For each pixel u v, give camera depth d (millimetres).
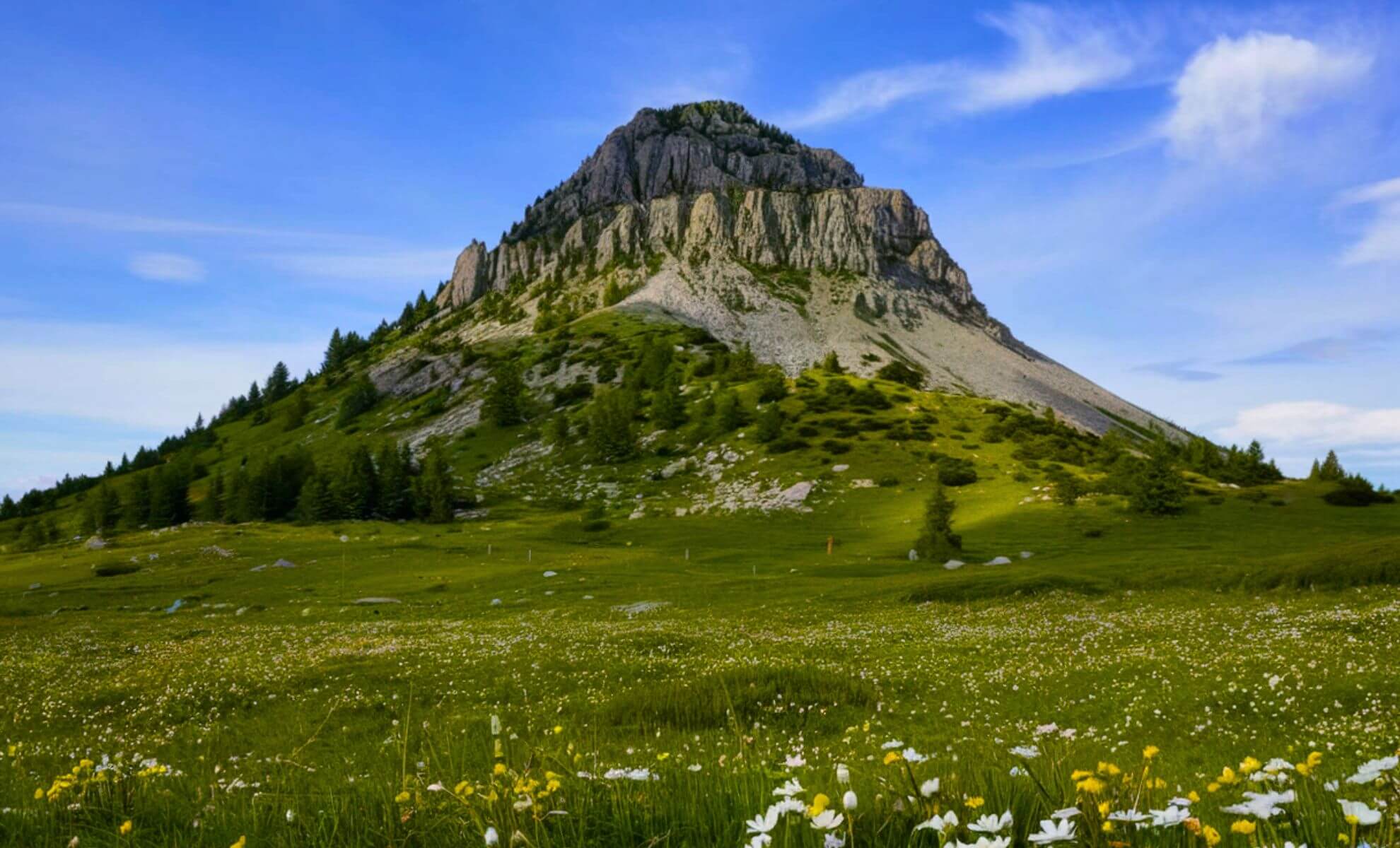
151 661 35625
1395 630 26812
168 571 86750
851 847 3061
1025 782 4184
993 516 106062
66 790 6109
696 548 96562
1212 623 32625
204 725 21938
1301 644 24719
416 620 53781
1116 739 14203
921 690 21734
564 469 158000
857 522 111062
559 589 67312
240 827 4988
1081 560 74812
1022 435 151375
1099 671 22266
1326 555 47719
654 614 51812
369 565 86438
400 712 22406
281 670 29297
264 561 90000
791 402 170875
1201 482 124812
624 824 4152
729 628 42000
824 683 20516
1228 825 3414
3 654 39781
